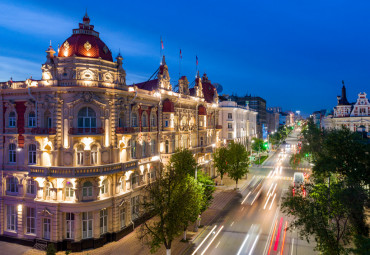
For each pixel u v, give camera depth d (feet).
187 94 217.56
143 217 143.64
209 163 258.78
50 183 125.29
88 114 126.31
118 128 131.44
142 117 158.61
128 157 139.74
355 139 112.98
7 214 138.51
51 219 123.03
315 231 91.20
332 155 112.16
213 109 272.31
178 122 200.85
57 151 122.52
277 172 311.88
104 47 136.46
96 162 127.24
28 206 132.46
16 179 136.26
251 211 174.29
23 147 134.72
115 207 131.03
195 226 142.61
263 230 141.79
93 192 124.57
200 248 121.39
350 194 85.20
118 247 124.47
